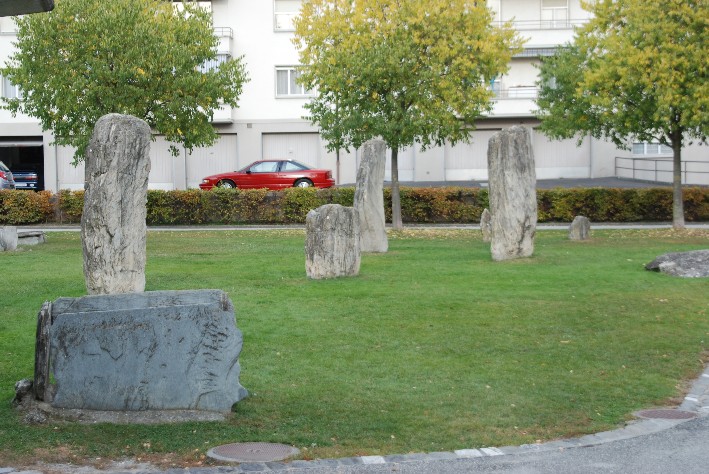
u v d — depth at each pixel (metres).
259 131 44.59
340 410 8.54
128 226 13.27
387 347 11.09
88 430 7.57
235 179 39.78
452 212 31.58
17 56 27.81
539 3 46.06
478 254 20.73
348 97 28.30
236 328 8.17
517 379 9.80
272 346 11.01
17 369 9.66
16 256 19.98
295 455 7.27
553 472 6.96
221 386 8.09
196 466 6.96
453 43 28.23
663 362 10.71
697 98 25.95
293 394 9.02
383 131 27.77
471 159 46.88
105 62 26.94
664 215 31.94
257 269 17.72
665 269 17.25
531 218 19.48
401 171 46.97
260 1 44.31
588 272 17.33
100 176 13.08
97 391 7.93
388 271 17.41
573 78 34.97
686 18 25.88
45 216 30.86
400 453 7.41
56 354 7.96
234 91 29.64
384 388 9.34
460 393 9.22
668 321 12.85
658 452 7.48
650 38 26.22
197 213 30.94
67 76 26.66
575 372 10.17
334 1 30.16
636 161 46.31
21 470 6.75
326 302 13.80
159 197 30.83
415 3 28.06
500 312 13.19
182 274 16.81
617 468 7.05
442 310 13.28
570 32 45.03
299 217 31.03
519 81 45.91
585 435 7.99
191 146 29.64
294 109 44.62
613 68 27.03
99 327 7.93
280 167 39.75
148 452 7.19
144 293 8.13
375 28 28.69
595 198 31.72
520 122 46.03
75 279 15.96
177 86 27.69
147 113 28.44
